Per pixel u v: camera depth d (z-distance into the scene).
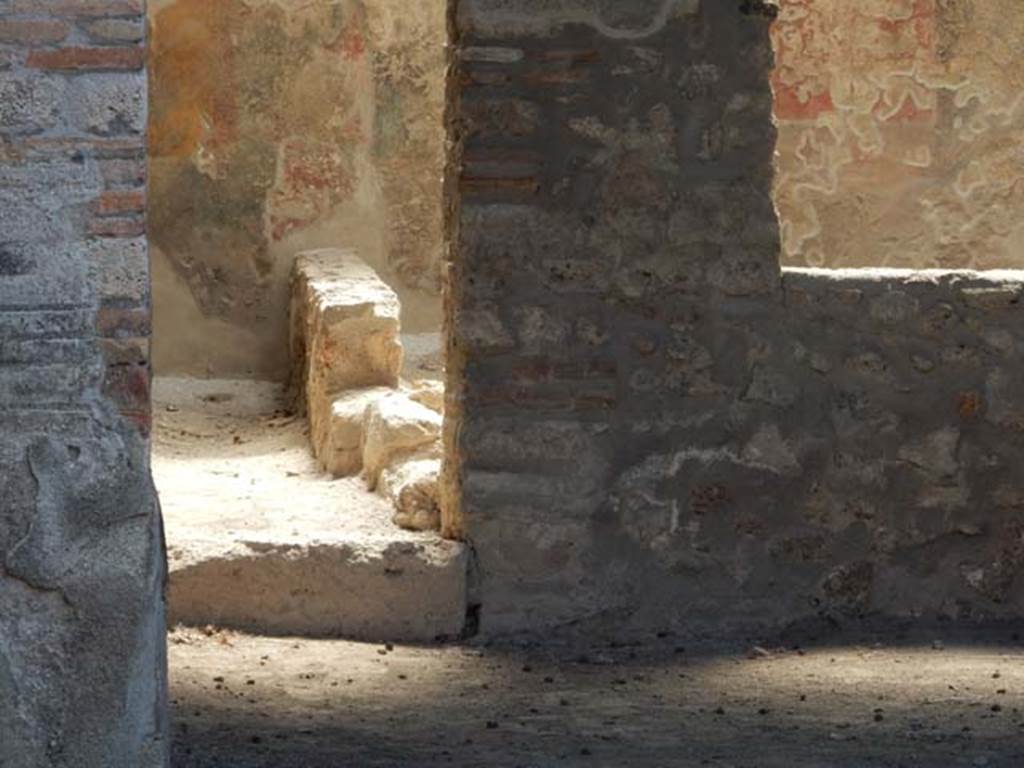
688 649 8.25
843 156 12.52
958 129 12.54
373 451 9.14
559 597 8.34
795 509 8.41
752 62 8.28
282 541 8.22
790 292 8.35
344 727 6.87
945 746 6.70
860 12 12.44
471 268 8.24
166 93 12.06
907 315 8.38
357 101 12.25
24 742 5.34
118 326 5.34
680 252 8.30
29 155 5.30
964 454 8.44
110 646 5.36
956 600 8.48
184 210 12.12
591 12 8.21
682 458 8.35
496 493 8.29
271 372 12.21
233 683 7.44
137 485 5.36
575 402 8.30
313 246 12.25
